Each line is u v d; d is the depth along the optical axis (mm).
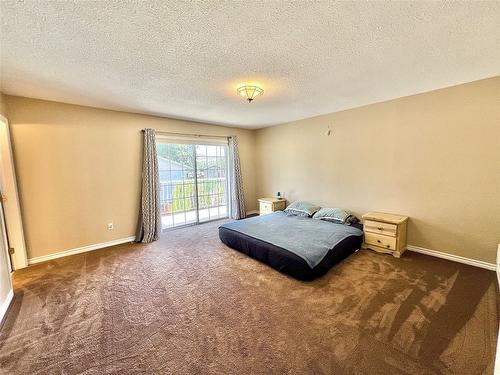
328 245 2791
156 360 1530
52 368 1481
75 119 3371
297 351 1581
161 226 4172
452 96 2844
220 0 1309
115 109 3691
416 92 3068
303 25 1582
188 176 4914
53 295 2316
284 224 3738
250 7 1382
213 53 1949
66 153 3312
